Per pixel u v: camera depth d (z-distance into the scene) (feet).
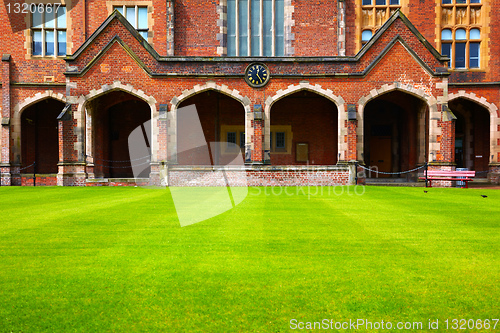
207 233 17.60
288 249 14.73
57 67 62.64
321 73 51.72
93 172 56.18
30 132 66.33
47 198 33.73
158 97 51.75
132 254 13.91
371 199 32.65
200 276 11.48
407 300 9.68
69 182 51.16
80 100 51.55
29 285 10.73
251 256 13.69
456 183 51.29
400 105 60.95
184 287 10.57
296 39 64.69
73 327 8.21
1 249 14.65
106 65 51.55
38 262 12.94
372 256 13.76
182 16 64.59
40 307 9.25
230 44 65.98
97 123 59.00
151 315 8.80
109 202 30.01
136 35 51.67
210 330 8.04
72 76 51.44
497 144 61.82
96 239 16.31
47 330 8.06
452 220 21.49
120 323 8.40
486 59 63.26
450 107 67.77
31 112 66.28
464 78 63.41
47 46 63.41
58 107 67.36
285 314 8.85
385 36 51.60
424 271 12.03
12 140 60.70
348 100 51.65
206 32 64.75
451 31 64.18
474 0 64.18
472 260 13.25
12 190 43.50
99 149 59.16
